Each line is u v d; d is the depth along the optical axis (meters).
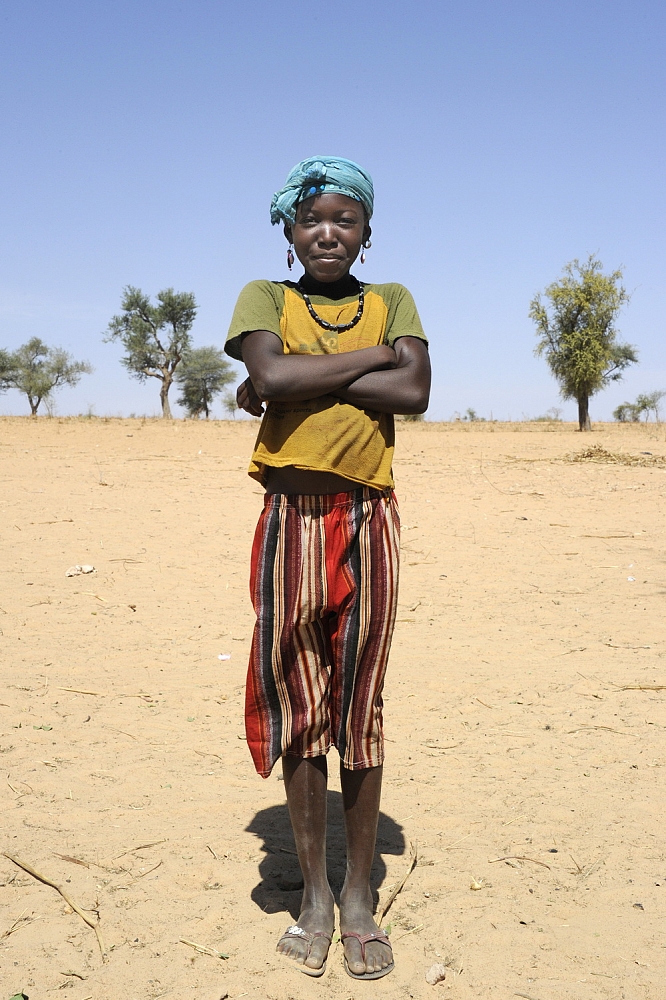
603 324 37.88
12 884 3.16
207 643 6.11
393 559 2.84
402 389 2.77
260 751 2.83
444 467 17.69
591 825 3.61
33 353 70.12
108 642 6.07
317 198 2.81
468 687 5.27
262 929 2.89
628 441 27.77
